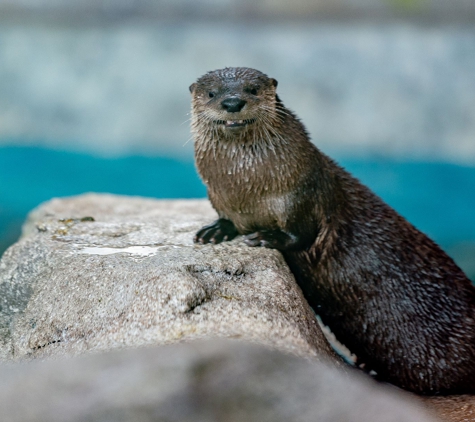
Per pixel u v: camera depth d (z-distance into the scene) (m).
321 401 7.64
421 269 12.83
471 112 34.56
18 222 28.98
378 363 13.06
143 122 36.75
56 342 9.88
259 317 9.43
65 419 7.20
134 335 9.15
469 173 32.78
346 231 12.66
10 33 42.31
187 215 15.09
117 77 38.91
